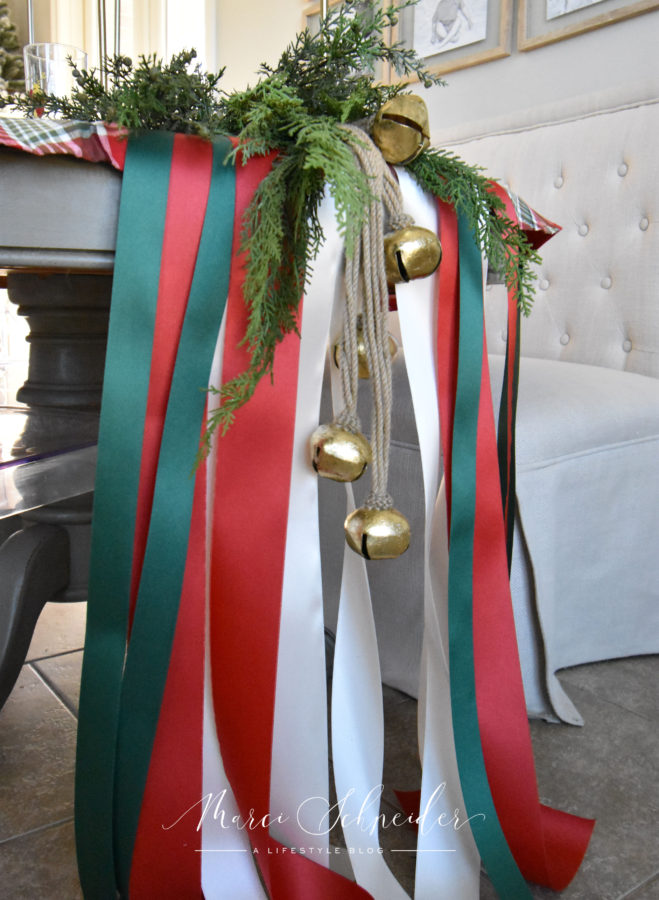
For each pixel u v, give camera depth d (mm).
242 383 530
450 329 638
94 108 581
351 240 499
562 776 878
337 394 663
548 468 1018
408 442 995
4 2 3053
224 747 620
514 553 1000
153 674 568
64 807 807
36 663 1147
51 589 929
